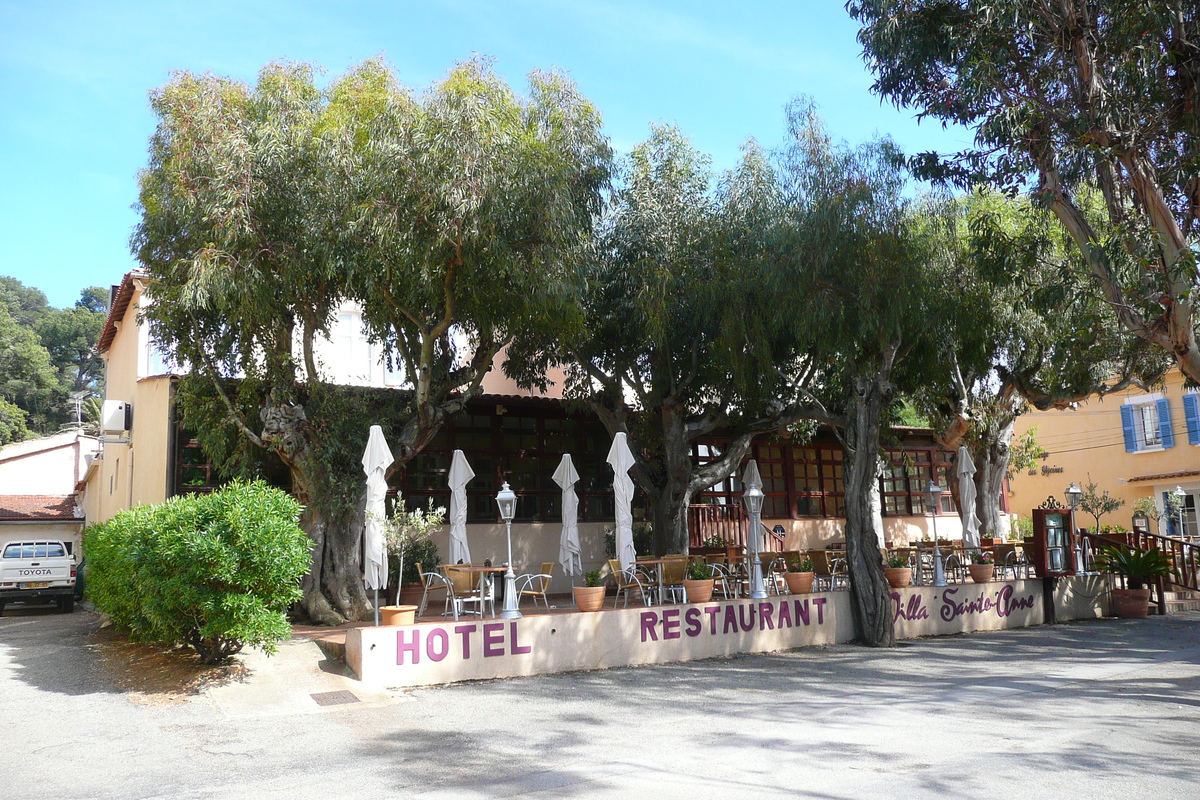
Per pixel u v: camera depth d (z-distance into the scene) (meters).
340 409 13.02
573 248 12.23
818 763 6.76
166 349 13.66
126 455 18.17
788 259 12.42
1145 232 11.08
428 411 12.91
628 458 12.61
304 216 11.58
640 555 16.97
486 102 11.45
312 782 6.33
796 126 13.01
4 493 26.89
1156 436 27.83
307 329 13.05
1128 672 10.95
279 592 9.66
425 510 16.22
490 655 10.30
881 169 12.79
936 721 8.24
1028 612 15.80
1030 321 16.22
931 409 18.30
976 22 11.34
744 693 9.59
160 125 12.54
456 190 10.66
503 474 17.17
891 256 12.45
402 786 6.23
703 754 7.06
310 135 11.69
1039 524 16.31
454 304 12.33
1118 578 17.47
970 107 11.84
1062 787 6.08
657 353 14.73
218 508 9.43
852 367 13.50
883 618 13.16
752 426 15.32
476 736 7.67
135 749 7.18
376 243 10.95
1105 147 11.12
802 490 21.22
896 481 22.59
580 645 10.95
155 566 9.44
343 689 9.27
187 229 12.09
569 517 13.39
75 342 55.72
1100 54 11.36
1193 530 26.44
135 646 11.36
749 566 13.55
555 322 12.61
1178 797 5.85
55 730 7.71
